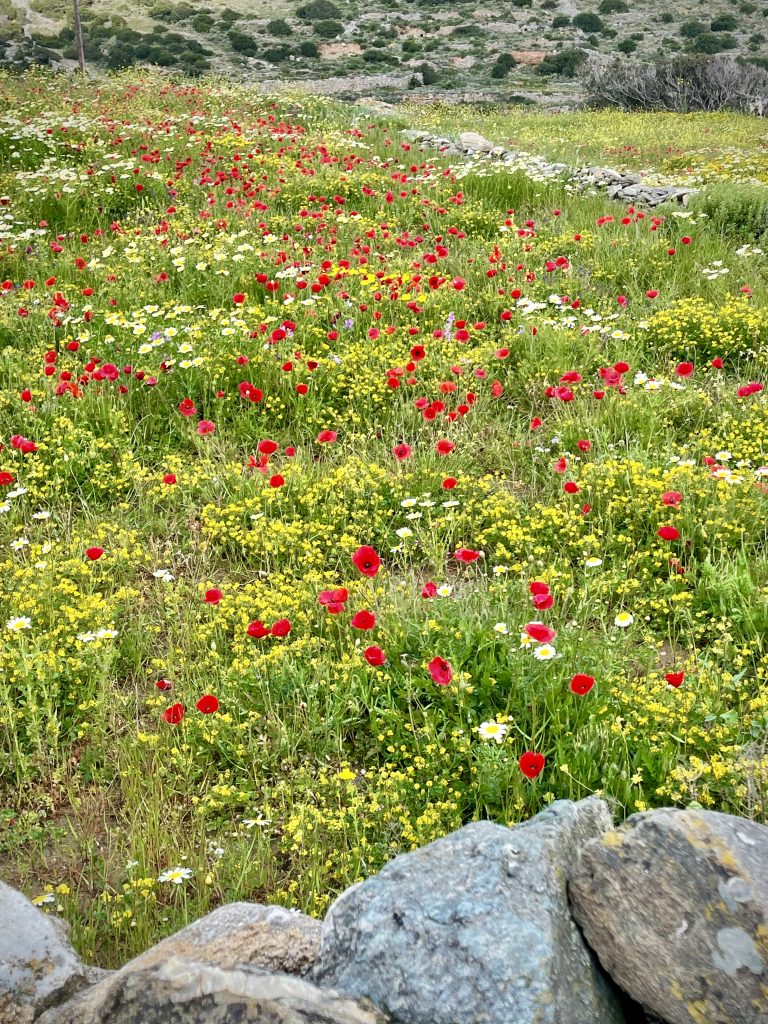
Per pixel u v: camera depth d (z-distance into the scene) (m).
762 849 2.29
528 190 12.12
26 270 9.15
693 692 3.76
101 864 3.35
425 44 106.62
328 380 6.96
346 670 4.05
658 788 3.32
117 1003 2.03
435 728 3.79
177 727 3.91
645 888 2.22
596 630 4.47
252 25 114.56
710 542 4.96
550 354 7.30
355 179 12.07
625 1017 2.20
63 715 4.05
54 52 99.50
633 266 9.12
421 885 2.27
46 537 5.31
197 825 3.50
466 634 4.04
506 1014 2.00
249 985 2.01
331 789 3.60
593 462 5.82
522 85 83.50
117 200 11.29
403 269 8.99
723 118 26.23
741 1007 2.03
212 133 14.61
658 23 111.94
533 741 3.56
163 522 5.45
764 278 9.05
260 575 5.02
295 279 8.55
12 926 2.38
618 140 20.94
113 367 6.35
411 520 5.34
